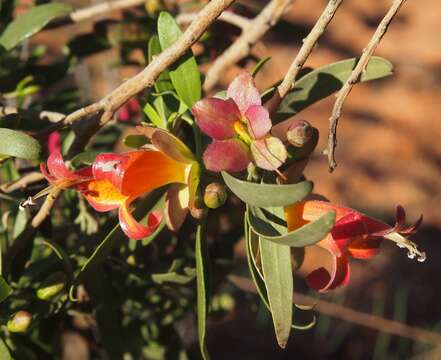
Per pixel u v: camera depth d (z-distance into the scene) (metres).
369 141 0.95
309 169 0.93
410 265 0.83
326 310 0.53
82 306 0.34
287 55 0.84
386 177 0.93
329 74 0.29
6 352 0.30
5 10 0.36
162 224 0.30
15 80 0.36
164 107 0.29
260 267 0.27
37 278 0.32
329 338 0.75
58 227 0.35
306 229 0.25
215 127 0.26
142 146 0.27
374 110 0.97
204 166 0.27
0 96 0.34
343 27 1.00
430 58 1.00
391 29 1.02
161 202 0.28
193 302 0.38
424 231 0.88
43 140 0.32
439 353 0.68
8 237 0.34
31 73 0.37
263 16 0.35
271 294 0.26
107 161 0.26
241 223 0.35
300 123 0.27
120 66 0.39
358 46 0.99
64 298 0.30
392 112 0.97
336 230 0.27
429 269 0.83
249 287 0.43
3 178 0.35
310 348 0.76
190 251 0.35
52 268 0.32
